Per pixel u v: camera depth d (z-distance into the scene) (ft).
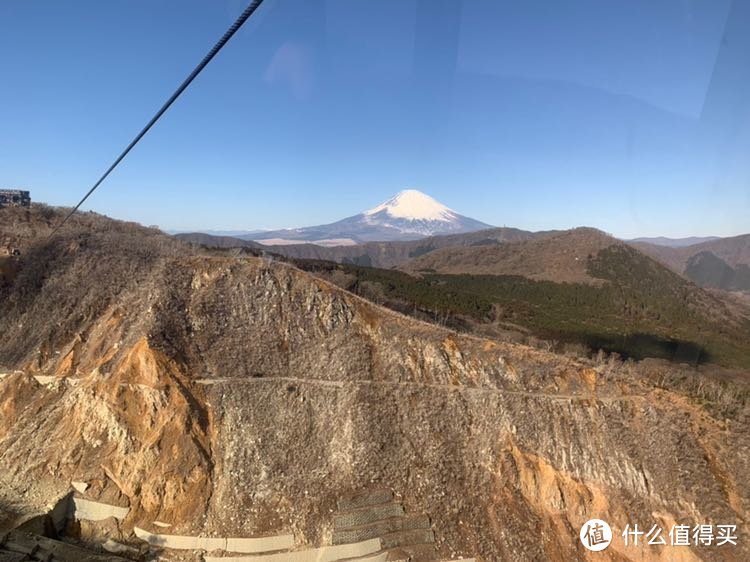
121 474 116.06
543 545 106.01
